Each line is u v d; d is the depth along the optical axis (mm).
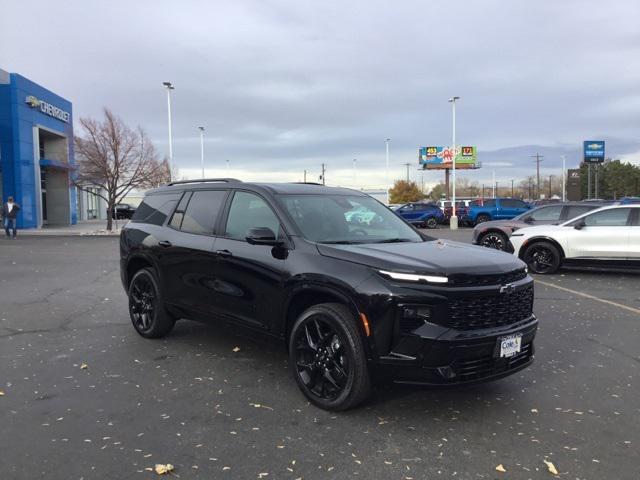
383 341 3832
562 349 5980
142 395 4543
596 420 4078
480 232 15086
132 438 3746
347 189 5891
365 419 4062
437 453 3541
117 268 13266
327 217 5031
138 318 6449
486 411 4234
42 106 33438
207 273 5359
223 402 4391
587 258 11664
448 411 4230
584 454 3539
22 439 3727
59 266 13656
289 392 4617
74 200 39031
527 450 3588
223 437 3762
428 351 3738
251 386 4758
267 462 3416
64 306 8344
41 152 37281
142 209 6777
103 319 7422
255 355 5672
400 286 3818
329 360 4191
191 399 4457
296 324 4363
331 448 3604
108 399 4453
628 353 5836
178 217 6039
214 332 6621
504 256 4457
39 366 5312
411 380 3830
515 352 4059
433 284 3795
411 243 4809
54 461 3422
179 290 5766
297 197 5160
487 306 3945
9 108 30547
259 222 5047
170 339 6309
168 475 3254
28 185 31797
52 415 4129
